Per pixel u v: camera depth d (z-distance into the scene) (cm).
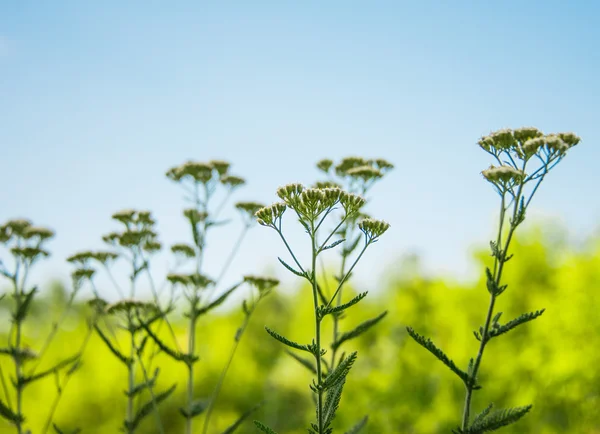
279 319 1511
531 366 774
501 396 802
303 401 1228
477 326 873
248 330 1392
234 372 1180
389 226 340
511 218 341
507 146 367
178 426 1109
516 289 891
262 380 1246
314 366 479
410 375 883
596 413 745
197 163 571
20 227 587
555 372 744
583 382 734
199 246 563
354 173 509
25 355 573
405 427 867
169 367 1102
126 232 568
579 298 792
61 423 999
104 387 1024
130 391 566
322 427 313
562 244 989
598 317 771
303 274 318
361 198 339
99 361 1034
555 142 337
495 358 823
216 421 1145
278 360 1361
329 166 570
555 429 755
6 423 974
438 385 873
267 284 558
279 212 331
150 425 1074
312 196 328
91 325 596
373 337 1062
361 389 894
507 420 325
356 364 1006
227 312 1477
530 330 835
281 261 321
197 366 1145
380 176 508
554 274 898
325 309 312
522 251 910
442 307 905
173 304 573
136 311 559
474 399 812
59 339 1070
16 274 573
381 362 1004
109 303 598
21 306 570
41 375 561
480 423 332
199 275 568
